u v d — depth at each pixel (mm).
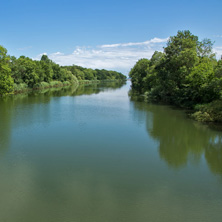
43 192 11047
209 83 30016
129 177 12781
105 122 25750
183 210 9867
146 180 12477
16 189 11281
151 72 59344
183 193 11227
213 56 42375
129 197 10781
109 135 20656
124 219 9180
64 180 12281
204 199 10742
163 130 22469
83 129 22562
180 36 42250
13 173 13008
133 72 92438
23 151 16438
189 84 35375
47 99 47594
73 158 15328
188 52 37625
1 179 12273
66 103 41750
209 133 21500
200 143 18812
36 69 77938
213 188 11750
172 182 12312
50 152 16312
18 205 9953
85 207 9914
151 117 28734
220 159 15586
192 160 15367
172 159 15477
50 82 92625
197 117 26781
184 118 28109
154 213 9609
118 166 14188
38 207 9844
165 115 30125
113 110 34125
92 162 14758
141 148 17453
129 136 20438
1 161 14648
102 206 10008
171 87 40469
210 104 27516
